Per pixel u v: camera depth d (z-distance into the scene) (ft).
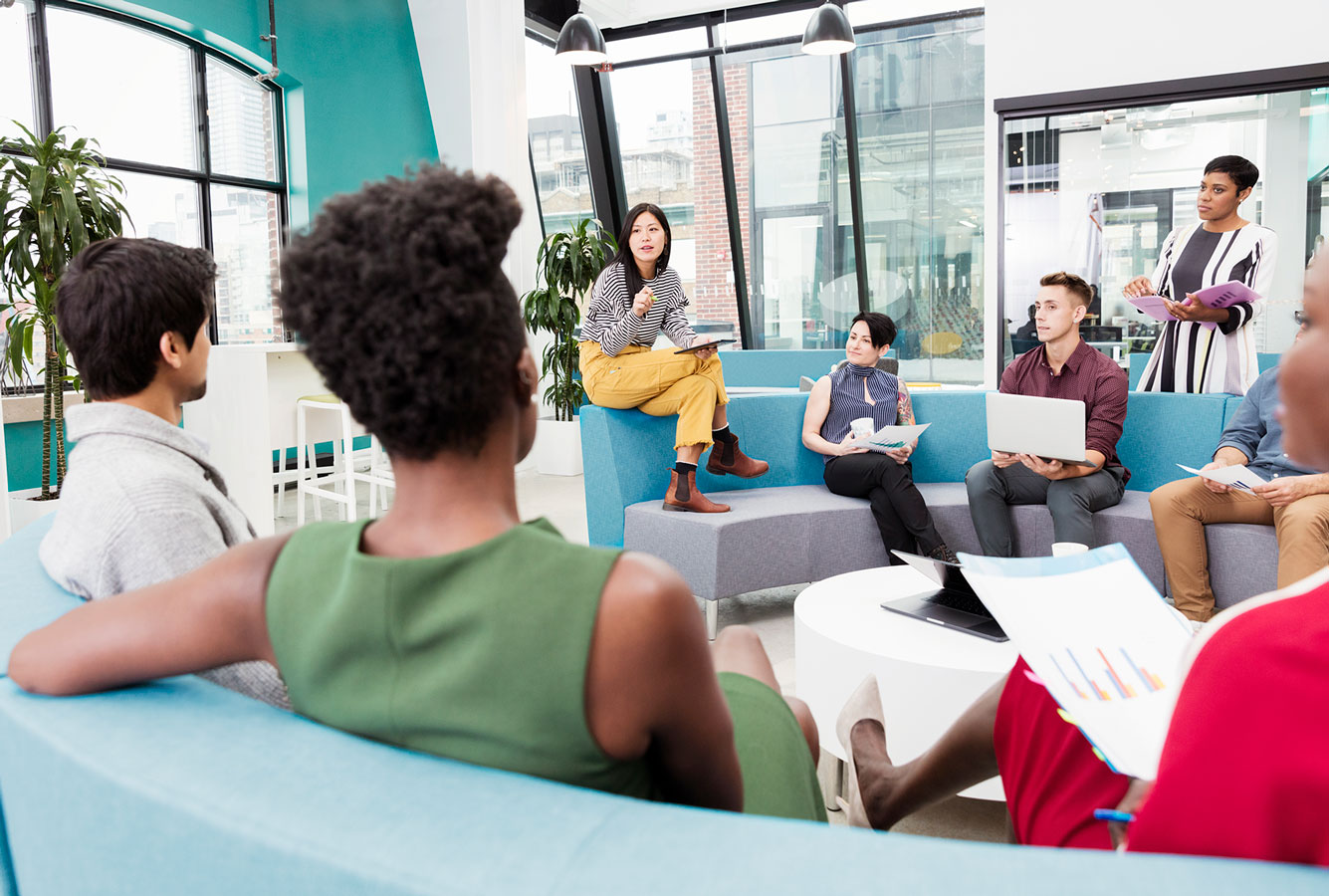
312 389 15.66
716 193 26.48
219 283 20.72
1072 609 3.26
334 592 1.96
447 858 1.49
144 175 19.16
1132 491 11.65
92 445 3.65
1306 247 16.51
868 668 5.95
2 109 16.75
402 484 2.01
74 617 2.25
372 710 1.94
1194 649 1.81
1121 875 1.37
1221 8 16.25
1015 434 10.34
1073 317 11.03
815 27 18.81
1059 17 17.28
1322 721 1.54
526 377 2.04
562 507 18.21
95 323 3.80
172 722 2.03
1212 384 12.21
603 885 1.40
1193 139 16.89
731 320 27.17
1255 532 9.05
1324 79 15.81
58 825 2.03
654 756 2.11
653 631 1.79
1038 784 3.18
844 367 12.75
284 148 21.45
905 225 24.71
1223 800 1.65
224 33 19.36
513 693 1.83
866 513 11.45
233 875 1.64
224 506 3.76
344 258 1.84
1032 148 17.85
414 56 23.30
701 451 11.37
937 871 1.40
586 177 27.43
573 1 24.81
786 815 2.91
